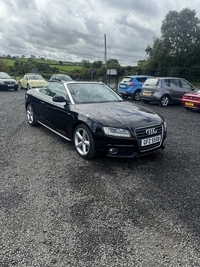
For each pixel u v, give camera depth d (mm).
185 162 3766
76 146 3873
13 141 4578
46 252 1812
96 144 3387
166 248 1903
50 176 3115
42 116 5113
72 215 2291
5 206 2393
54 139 4785
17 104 9953
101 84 5137
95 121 3393
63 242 1925
